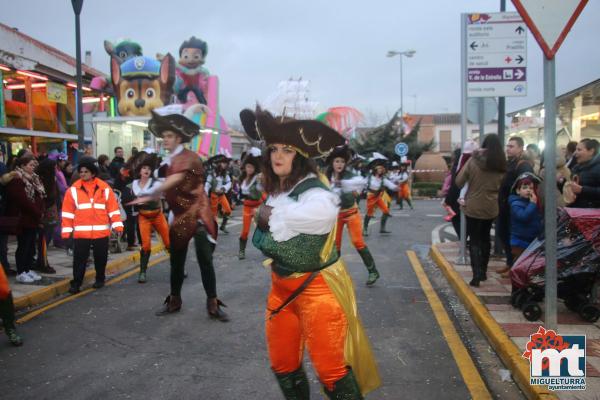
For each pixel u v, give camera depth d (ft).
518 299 17.13
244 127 9.86
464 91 24.98
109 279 24.82
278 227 8.24
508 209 21.75
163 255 31.53
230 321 17.76
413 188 88.38
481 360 14.19
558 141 47.47
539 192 18.74
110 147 62.80
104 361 14.26
